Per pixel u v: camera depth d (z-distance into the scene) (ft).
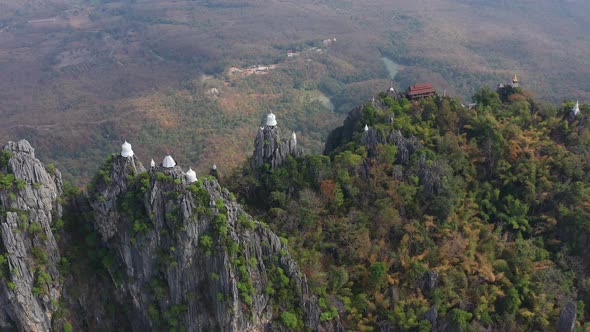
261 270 198.29
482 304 211.20
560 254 240.94
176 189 195.21
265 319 197.06
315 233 230.68
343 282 214.48
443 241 234.79
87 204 215.10
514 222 254.68
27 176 198.80
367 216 242.58
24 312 193.47
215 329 194.70
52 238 201.46
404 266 221.87
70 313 202.49
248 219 201.05
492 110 315.99
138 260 202.69
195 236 192.65
